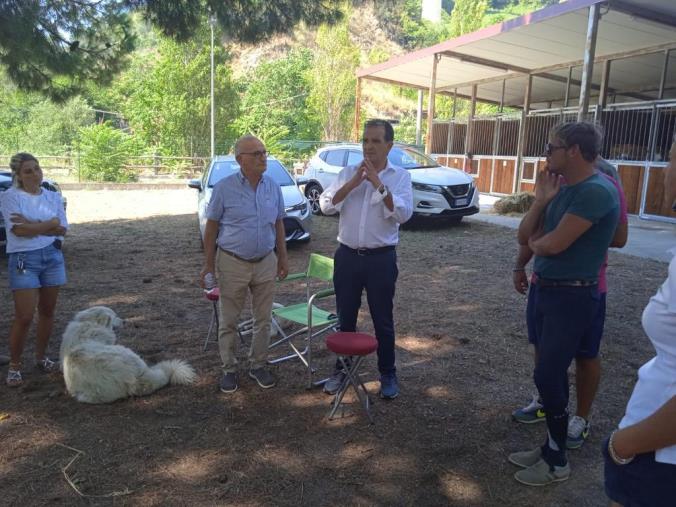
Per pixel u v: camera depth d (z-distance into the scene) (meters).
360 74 20.78
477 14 44.16
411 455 3.19
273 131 33.62
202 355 4.65
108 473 2.99
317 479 2.96
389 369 3.86
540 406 3.55
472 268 7.87
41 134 36.00
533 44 14.81
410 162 11.95
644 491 1.53
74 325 4.01
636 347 4.89
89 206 15.51
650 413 1.56
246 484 2.91
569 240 2.61
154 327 5.33
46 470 3.01
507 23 13.46
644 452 1.50
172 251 9.03
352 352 3.36
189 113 31.98
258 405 3.77
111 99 44.44
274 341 5.00
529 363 4.50
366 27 80.25
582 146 2.65
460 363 4.50
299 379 4.19
